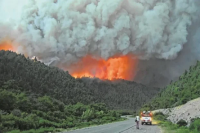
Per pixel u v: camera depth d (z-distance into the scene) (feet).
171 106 335.06
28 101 181.37
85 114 247.09
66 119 192.54
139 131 101.14
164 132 96.68
